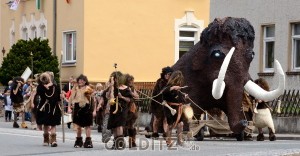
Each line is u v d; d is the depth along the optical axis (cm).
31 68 4291
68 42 4725
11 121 4059
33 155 1997
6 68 4403
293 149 2061
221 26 2645
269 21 3800
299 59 3694
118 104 2136
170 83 2159
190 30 4859
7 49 5494
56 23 4803
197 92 2689
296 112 3100
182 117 2172
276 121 3162
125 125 2184
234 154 1878
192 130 2641
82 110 2203
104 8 4600
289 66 3700
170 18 4794
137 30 4688
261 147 2206
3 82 4450
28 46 4409
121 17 4644
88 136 2216
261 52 3838
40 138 2652
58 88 2275
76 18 4622
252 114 2675
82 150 2133
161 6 4762
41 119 2272
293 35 3709
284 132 3131
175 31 4806
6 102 4044
